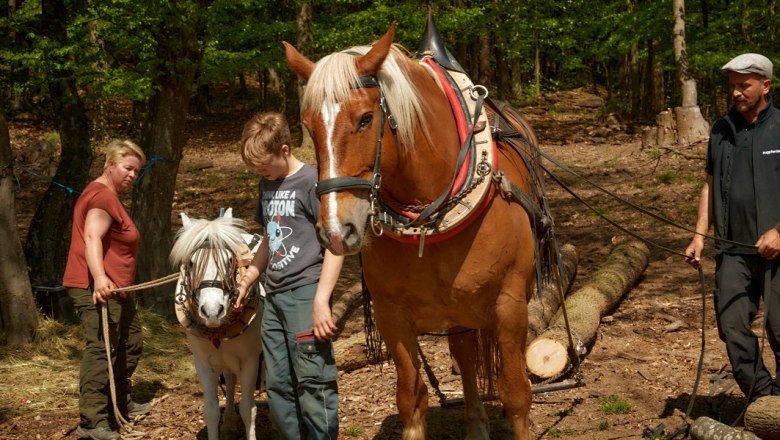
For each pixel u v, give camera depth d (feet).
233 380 15.57
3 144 21.22
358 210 9.04
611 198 40.91
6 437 16.14
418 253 10.54
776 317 12.94
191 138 79.87
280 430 12.81
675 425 14.33
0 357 20.68
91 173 49.42
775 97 65.51
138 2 24.03
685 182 42.78
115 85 27.73
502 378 11.38
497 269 10.80
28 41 30.27
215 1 26.30
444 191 10.48
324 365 12.05
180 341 23.07
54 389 18.97
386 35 9.25
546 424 14.97
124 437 15.96
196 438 15.83
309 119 9.16
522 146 12.91
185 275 13.42
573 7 82.94
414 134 9.95
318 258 12.33
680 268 27.99
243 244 14.02
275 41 66.08
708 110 75.46
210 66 58.90
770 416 11.99
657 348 19.75
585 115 91.61
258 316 14.01
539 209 12.09
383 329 11.28
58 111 26.37
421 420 11.43
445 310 11.10
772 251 12.43
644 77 90.89
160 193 25.04
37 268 25.08
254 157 12.07
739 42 63.98
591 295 21.58
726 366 17.72
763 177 12.92
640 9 67.21
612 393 16.49
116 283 16.02
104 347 15.78
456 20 63.98
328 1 64.28
